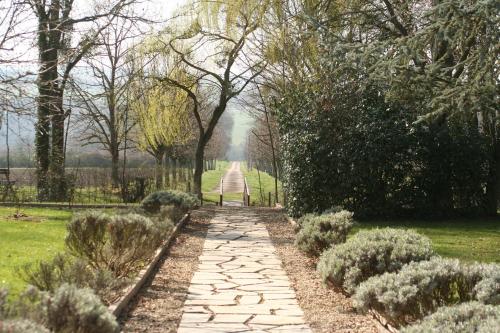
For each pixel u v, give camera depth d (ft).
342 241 38.40
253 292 30.09
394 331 21.79
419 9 56.54
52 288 22.35
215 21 82.43
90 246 30.45
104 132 105.50
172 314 25.13
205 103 115.96
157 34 74.08
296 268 37.17
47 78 40.96
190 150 148.36
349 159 63.26
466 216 65.92
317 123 64.13
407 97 42.24
